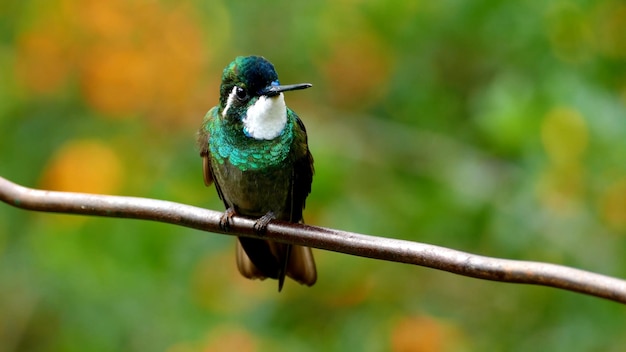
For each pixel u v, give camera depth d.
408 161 11.84
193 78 11.36
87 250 10.47
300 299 11.13
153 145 11.48
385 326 10.88
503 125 9.99
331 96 12.27
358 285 11.12
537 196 10.03
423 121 12.07
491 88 10.91
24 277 11.26
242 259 7.88
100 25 11.29
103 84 11.23
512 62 11.14
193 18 11.47
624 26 10.41
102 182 10.95
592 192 9.84
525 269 4.91
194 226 6.16
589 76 10.24
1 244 11.46
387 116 12.25
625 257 10.07
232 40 12.15
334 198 10.63
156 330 10.48
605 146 9.70
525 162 10.21
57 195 6.18
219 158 7.80
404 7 11.44
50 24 11.40
